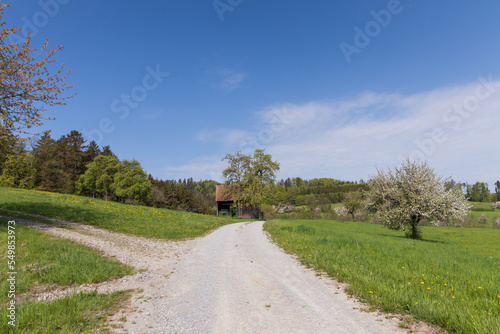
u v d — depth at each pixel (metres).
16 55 12.88
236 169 52.50
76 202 25.70
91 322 5.20
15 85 12.88
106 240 13.39
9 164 48.44
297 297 6.62
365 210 30.81
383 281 7.12
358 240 14.72
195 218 29.91
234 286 7.66
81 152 71.44
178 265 10.32
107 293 6.82
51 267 8.23
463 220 52.03
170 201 85.88
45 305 5.61
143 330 4.95
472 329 4.33
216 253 12.58
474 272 8.55
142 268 9.60
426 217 25.67
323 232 18.02
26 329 4.75
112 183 61.22
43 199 24.08
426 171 27.02
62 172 59.69
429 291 6.34
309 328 4.90
